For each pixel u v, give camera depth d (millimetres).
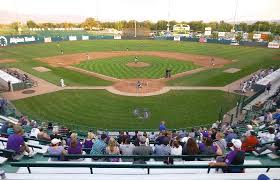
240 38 97312
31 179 7766
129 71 44469
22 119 19750
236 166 8016
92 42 86500
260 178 6402
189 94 32531
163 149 10344
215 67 48500
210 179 7891
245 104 28062
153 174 8164
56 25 173250
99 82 37562
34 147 11172
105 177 7898
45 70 44781
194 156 9695
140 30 117812
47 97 30875
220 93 32906
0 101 25219
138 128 23078
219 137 11969
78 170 8758
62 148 10148
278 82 35094
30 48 70375
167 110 27359
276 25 139750
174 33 120750
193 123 24328
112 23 174000
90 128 22891
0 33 110312
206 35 109875
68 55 60375
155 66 48688
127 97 31188
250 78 38938
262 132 15016
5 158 9141
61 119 24750
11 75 37375
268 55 62500
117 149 10398
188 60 55375
